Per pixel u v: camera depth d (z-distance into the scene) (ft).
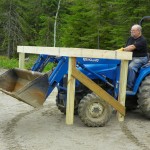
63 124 23.71
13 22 115.14
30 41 127.03
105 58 23.36
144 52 26.05
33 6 133.08
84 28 95.61
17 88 24.45
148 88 25.23
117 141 20.04
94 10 92.07
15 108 28.66
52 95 35.94
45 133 21.40
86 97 23.13
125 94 24.71
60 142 19.63
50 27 125.18
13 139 20.02
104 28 89.20
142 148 18.78
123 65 24.08
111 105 23.85
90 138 20.54
